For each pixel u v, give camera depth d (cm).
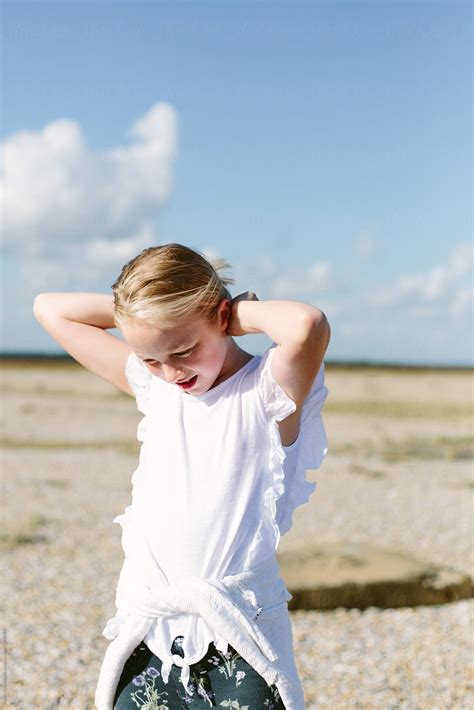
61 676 421
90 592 595
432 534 836
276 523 188
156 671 188
